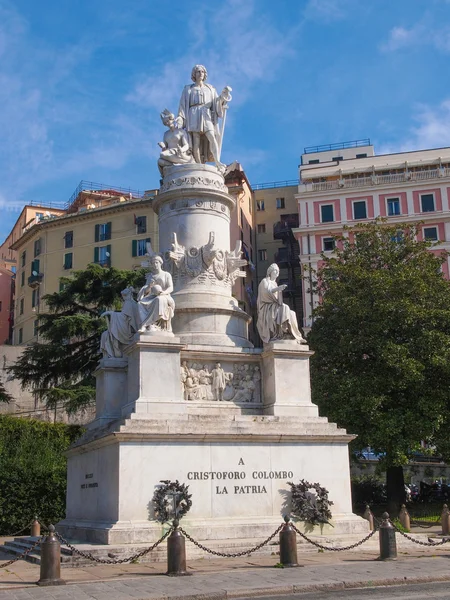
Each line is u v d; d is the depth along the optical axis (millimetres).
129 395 14773
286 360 15445
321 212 53000
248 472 13922
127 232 53250
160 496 12953
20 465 22781
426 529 20359
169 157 18094
